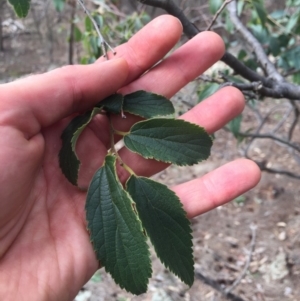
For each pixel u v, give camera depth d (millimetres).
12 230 165
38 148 165
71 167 161
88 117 166
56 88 163
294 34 289
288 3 292
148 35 183
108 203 148
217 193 185
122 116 167
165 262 145
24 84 160
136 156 188
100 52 270
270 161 556
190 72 193
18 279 158
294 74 281
